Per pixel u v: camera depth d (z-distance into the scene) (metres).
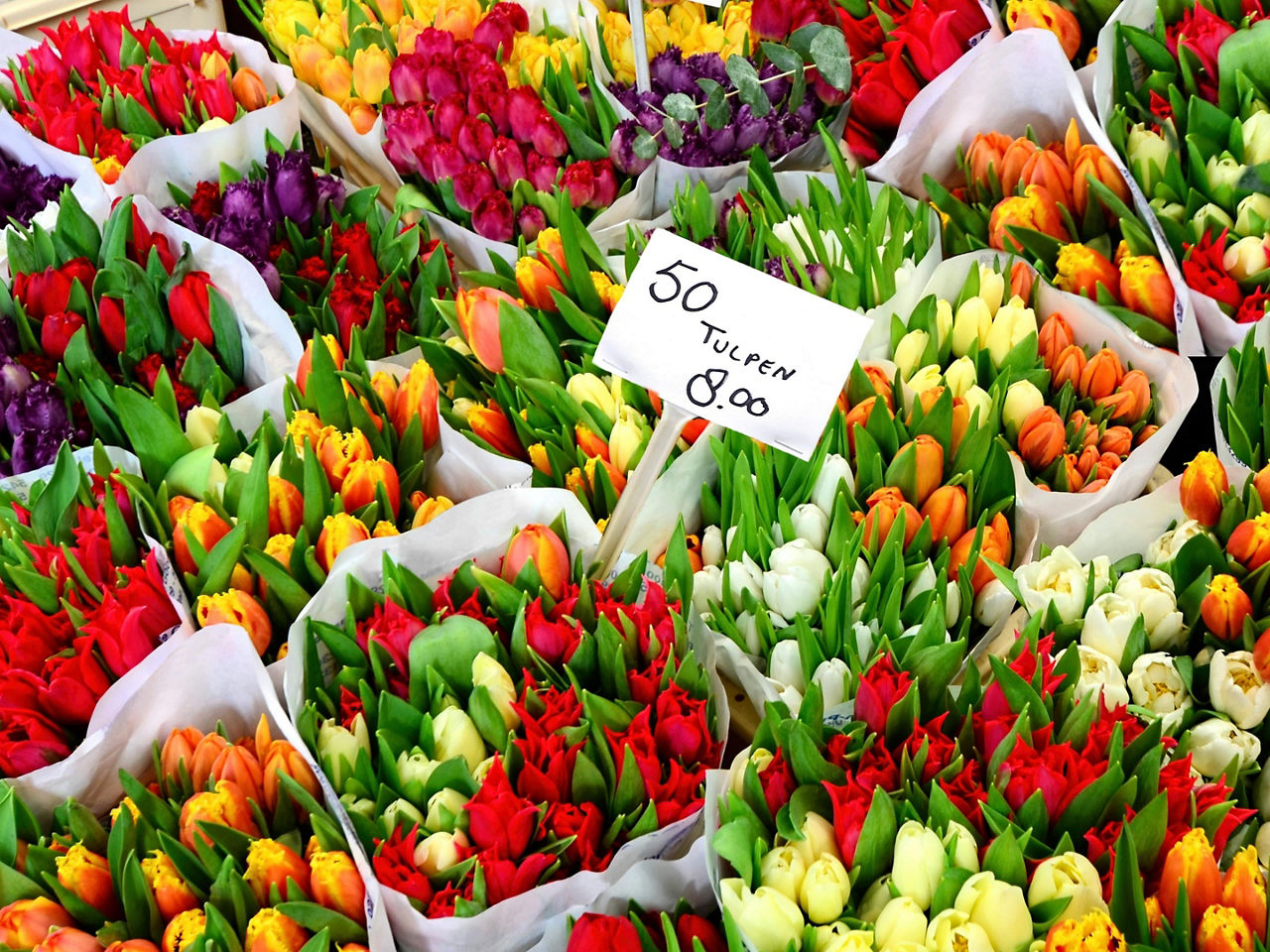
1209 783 1.03
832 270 1.42
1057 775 0.93
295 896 0.97
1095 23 1.71
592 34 1.90
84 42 1.93
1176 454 1.49
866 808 0.94
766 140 1.70
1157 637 1.15
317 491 1.22
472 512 1.19
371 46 1.83
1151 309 1.43
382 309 1.50
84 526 1.23
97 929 0.97
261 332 1.50
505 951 1.00
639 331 1.16
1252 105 1.47
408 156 1.73
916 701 1.00
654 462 1.18
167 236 1.62
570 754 1.01
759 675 1.13
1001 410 1.34
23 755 1.07
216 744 1.05
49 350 1.45
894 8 1.85
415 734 1.07
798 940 0.90
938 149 1.67
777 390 1.12
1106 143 1.48
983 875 0.88
